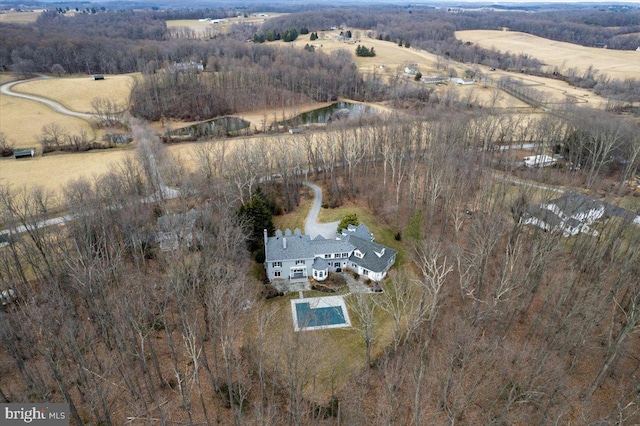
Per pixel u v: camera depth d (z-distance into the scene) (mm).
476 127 104062
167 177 90438
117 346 45750
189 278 51031
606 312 50781
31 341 45812
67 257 52438
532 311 57000
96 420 41219
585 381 47094
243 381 47438
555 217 63250
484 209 71750
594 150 91625
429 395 43594
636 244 53688
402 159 95188
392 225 80562
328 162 104375
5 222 63250
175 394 46188
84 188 73000
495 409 43125
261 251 70312
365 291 63562
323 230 79312
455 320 53031
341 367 50344
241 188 82625
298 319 57562
